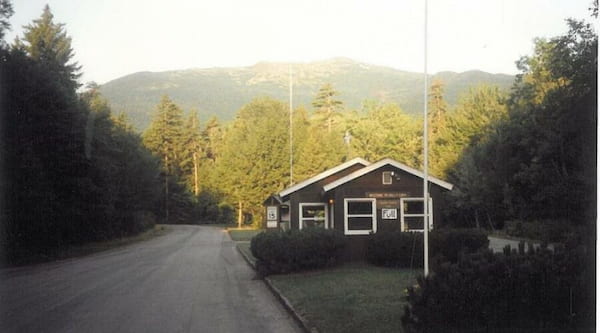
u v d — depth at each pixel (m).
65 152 29.88
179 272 21.52
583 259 8.00
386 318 10.29
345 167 24.17
